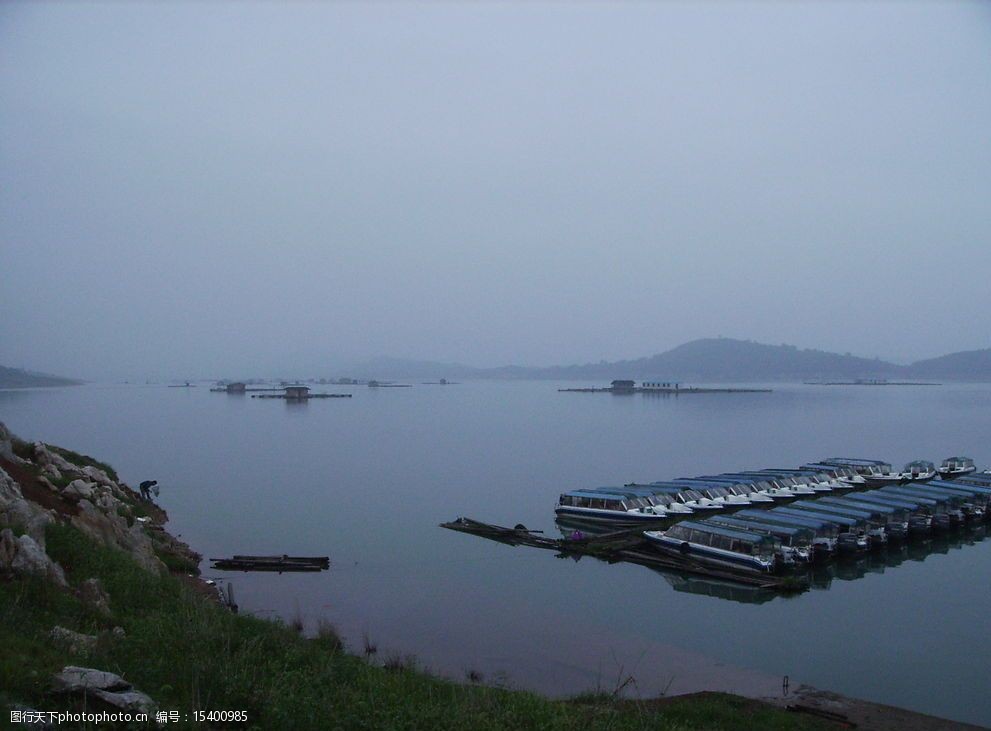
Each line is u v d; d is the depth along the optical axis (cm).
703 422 14925
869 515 4481
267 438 11769
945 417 15725
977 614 3291
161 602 1986
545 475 7669
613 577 3866
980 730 2077
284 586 3581
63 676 1151
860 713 2177
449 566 4053
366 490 6681
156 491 6184
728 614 3278
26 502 2202
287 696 1312
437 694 1689
